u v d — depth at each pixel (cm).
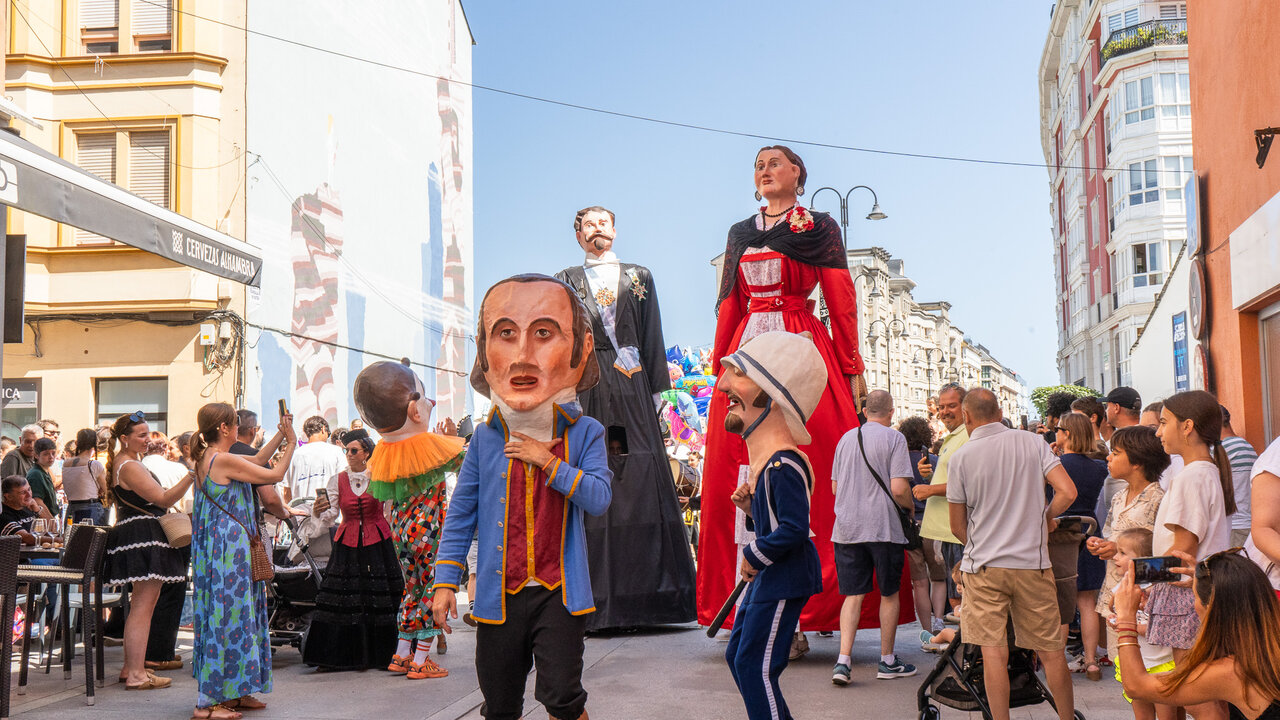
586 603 365
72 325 1664
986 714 479
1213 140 908
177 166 1680
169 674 689
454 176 2894
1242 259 802
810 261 705
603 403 813
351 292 2133
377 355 2280
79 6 1708
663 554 807
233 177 1697
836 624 682
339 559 703
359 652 691
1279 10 732
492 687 370
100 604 636
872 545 614
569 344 381
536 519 367
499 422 382
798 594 377
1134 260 3475
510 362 376
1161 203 3416
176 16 1700
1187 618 375
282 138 1836
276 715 555
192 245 936
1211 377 928
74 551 593
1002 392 12875
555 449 375
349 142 2144
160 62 1688
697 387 1939
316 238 1969
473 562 926
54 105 1684
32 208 630
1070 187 4553
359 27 2217
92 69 1688
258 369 1717
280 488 1104
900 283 8262
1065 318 4909
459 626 898
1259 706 303
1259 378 816
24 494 776
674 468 1326
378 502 707
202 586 556
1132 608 346
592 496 365
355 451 708
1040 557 460
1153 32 3456
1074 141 4388
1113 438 514
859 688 598
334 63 2077
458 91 2952
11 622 539
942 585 764
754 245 714
